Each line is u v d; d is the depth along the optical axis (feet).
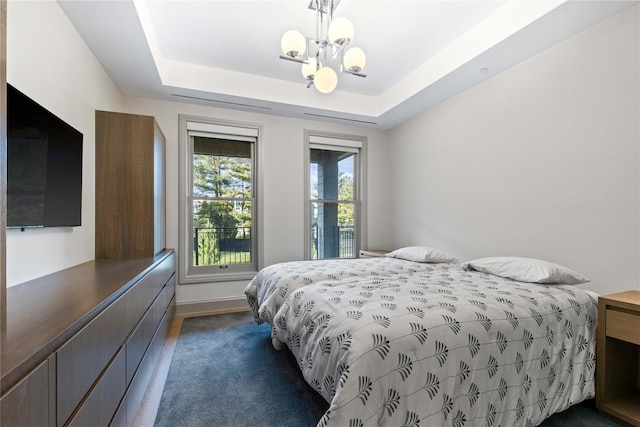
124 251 7.75
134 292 4.73
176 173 10.59
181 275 10.59
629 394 5.14
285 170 12.13
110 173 7.70
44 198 4.76
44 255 5.06
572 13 6.00
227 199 11.58
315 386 4.01
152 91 9.66
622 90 5.91
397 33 7.95
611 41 6.07
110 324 3.66
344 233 13.52
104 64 7.93
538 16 6.18
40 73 5.04
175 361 6.93
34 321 2.81
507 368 4.09
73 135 5.75
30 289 4.06
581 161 6.59
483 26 7.46
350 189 13.66
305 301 5.12
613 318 4.88
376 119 12.49
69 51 6.10
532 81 7.63
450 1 6.74
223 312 10.90
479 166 9.18
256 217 11.87
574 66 6.72
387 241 13.82
